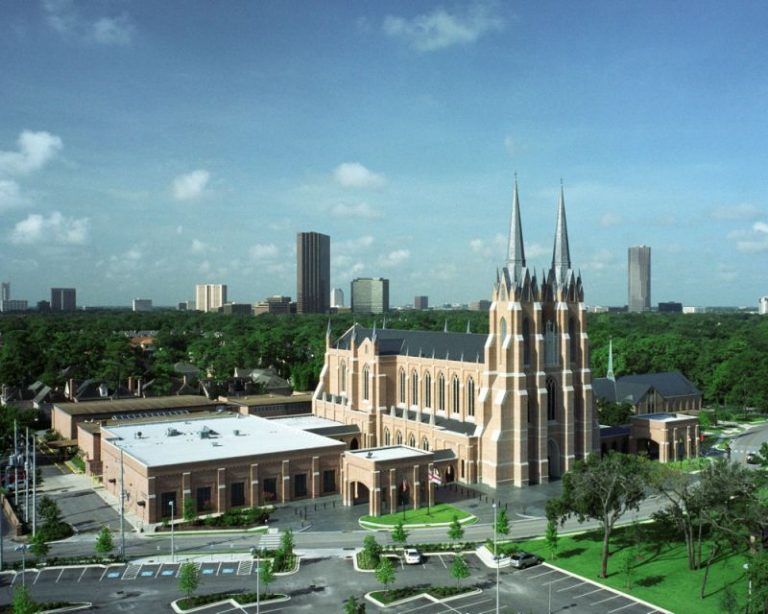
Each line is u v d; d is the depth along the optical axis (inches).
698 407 7760.8
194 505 4242.1
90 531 3932.1
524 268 5098.4
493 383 5012.3
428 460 4485.7
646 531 3806.6
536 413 5049.2
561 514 3420.3
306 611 2802.7
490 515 4220.0
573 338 5408.5
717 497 3117.6
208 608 2842.0
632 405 6860.2
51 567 3326.8
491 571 3265.3
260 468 4522.6
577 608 2819.9
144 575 3230.8
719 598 2898.6
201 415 6451.8
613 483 3127.5
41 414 7145.7
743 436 7101.4
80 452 5792.3
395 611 2807.6
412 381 5979.3
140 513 4217.5
